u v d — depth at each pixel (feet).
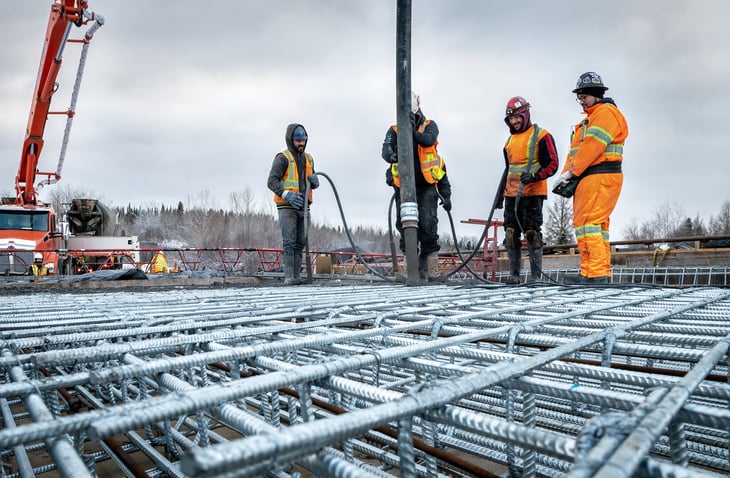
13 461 5.93
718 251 32.12
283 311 8.57
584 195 18.34
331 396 6.35
